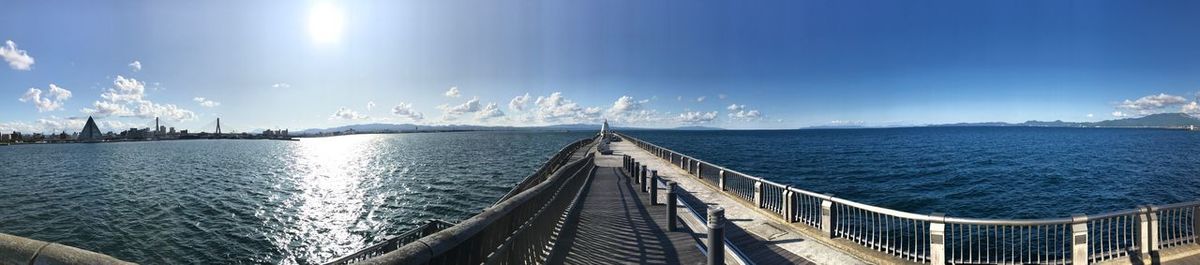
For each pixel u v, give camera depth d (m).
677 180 20.56
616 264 7.55
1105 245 13.80
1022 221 6.66
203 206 29.25
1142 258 6.88
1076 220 6.72
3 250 2.15
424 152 90.44
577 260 7.52
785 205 10.35
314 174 51.06
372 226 23.20
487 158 68.31
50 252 2.07
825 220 8.93
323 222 24.17
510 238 5.06
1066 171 40.56
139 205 29.86
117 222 24.53
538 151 87.56
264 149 140.50
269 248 19.38
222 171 56.81
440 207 27.80
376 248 10.62
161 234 21.62
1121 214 6.93
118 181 45.91
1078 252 6.71
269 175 50.69
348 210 27.48
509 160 63.66
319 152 112.56
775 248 8.52
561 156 31.73
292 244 19.97
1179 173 38.19
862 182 34.34
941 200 26.22
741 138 165.88
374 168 56.53
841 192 29.64
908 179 35.78
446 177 43.16
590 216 11.89
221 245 19.75
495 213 4.50
